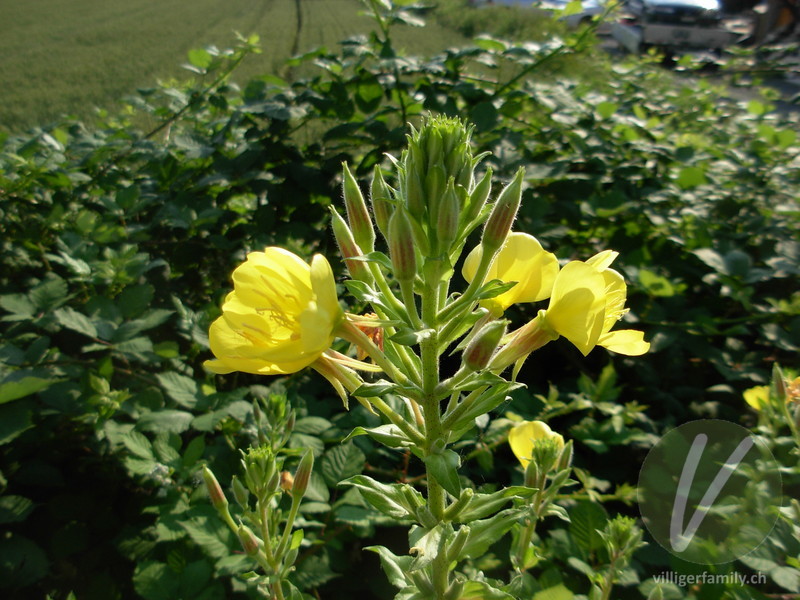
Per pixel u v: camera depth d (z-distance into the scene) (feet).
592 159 14.49
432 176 4.61
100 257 11.87
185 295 13.58
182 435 10.60
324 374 5.15
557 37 14.97
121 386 10.41
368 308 11.60
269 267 4.87
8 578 8.17
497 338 4.65
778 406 7.14
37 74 50.70
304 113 13.47
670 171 15.11
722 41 53.26
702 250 11.69
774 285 13.12
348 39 14.23
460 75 15.21
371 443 9.34
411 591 5.62
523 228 12.06
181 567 8.06
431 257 4.65
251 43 15.42
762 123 16.79
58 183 13.65
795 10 41.11
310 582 7.68
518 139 13.23
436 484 5.26
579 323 4.98
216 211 12.21
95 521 9.50
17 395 8.04
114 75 50.11
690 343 11.38
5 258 12.71
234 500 8.23
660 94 22.33
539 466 6.21
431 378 5.02
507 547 8.41
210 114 17.54
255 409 6.91
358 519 7.52
